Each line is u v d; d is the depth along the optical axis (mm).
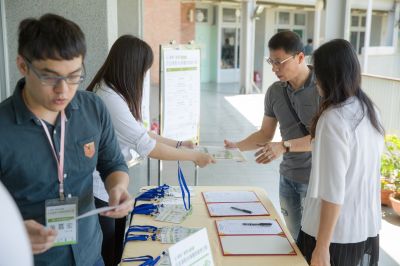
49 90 1128
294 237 2543
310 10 15953
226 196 2254
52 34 1080
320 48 1582
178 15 13227
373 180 1645
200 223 1920
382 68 7633
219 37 15344
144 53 2123
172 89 3115
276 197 4395
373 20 15789
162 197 2225
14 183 1251
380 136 1625
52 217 1282
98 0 3102
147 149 2145
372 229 1683
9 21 3066
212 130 7262
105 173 1558
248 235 1797
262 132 2643
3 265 464
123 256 1622
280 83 2424
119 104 2086
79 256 1392
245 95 11773
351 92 1544
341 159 1500
